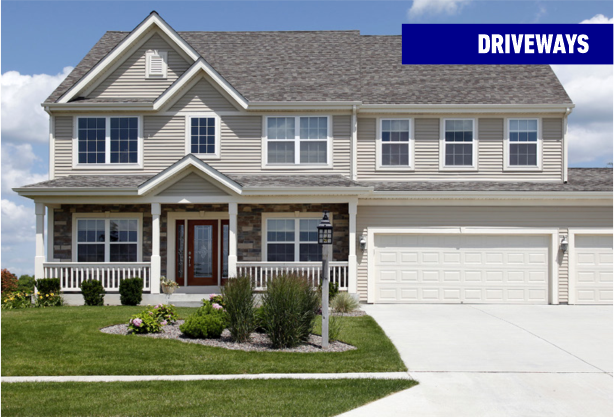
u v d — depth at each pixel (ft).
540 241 60.85
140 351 34.81
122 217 62.34
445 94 65.67
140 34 64.95
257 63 70.64
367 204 60.75
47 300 55.26
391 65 72.08
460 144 64.34
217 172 56.08
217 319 39.50
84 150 63.77
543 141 64.13
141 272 61.57
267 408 24.82
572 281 60.18
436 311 53.88
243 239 62.08
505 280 60.70
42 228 57.47
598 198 59.31
